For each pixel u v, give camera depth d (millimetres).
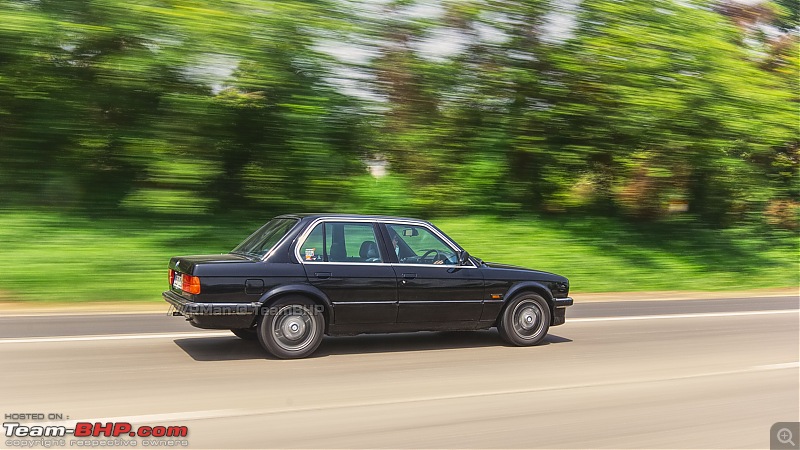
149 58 14328
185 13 14273
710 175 20328
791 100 20312
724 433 5258
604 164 19984
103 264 12672
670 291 15602
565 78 18938
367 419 5379
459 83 18312
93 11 13984
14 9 13875
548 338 9078
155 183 15289
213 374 6637
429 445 4836
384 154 17953
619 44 18609
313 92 16016
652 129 18891
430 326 7977
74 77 14867
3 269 11867
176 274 7660
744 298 14359
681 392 6430
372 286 7613
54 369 6695
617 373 7137
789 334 9820
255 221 16062
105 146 15328
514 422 5398
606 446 4902
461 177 18828
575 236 18266
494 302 8203
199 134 15383
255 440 4863
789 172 21719
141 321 9484
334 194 16859
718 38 19578
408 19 17281
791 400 6227
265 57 15133
